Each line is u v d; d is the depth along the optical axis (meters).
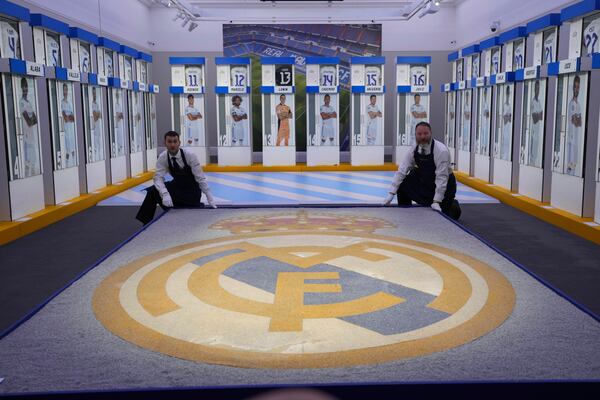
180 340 2.86
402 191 7.17
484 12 13.73
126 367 2.58
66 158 8.81
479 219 8.02
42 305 3.35
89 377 2.48
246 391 2.32
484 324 3.03
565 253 6.04
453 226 5.41
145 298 3.46
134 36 14.77
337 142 14.39
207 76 16.55
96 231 7.36
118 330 2.99
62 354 2.72
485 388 2.34
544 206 8.09
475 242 4.73
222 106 14.30
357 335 2.90
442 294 3.49
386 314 3.17
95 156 10.13
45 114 8.23
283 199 9.79
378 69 14.16
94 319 3.15
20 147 7.36
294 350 2.73
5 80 6.99
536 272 5.32
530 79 8.62
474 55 11.85
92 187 9.99
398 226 5.41
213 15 15.26
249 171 14.32
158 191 6.75
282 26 16.28
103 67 10.78
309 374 2.49
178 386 2.38
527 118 8.90
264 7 16.08
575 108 7.25
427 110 14.20
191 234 5.10
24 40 7.82
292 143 14.39
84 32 9.49
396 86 14.02
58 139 8.52
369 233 5.09
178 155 6.73
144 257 4.34
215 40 16.33
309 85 14.11
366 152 14.42
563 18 7.32
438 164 6.77
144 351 2.74
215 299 3.42
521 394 2.35
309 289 3.58
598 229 6.46
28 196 7.58
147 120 13.46
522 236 6.89
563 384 2.35
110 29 12.92
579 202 7.23
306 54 16.45
